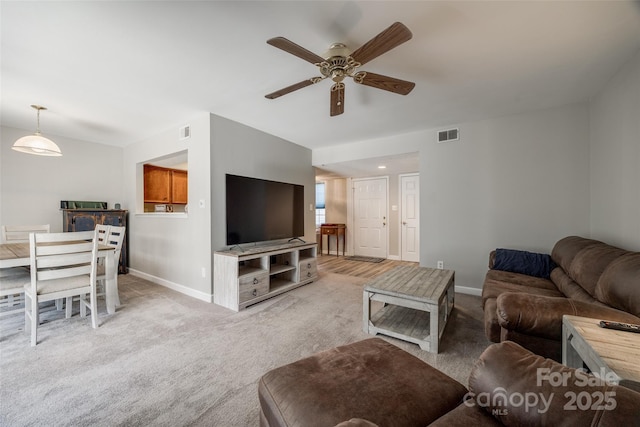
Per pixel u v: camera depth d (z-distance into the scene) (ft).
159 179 17.16
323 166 16.75
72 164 13.65
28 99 9.03
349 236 22.24
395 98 8.98
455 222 11.57
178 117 10.74
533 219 10.11
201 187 10.55
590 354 3.24
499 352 2.83
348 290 11.85
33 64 6.88
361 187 21.83
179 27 5.49
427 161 12.25
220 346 6.83
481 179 11.03
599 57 6.63
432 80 7.76
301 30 5.60
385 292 7.26
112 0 4.77
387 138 13.53
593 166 8.93
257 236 11.57
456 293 11.39
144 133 12.87
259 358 6.30
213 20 5.30
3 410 4.59
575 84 8.02
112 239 9.55
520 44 6.11
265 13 5.11
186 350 6.63
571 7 4.98
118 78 7.62
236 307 9.28
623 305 4.46
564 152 9.57
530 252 9.30
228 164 10.97
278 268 11.84
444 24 5.43
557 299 4.81
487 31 5.65
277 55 6.52
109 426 4.30
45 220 12.82
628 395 2.02
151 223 13.12
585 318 4.18
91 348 6.69
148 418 4.47
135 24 5.40
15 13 5.03
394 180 20.43
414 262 19.11
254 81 7.81
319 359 3.81
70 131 12.55
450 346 6.90
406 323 7.77
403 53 6.45
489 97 8.91
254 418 4.51
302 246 12.52
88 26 5.45
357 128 12.15
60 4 4.83
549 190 9.82
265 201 11.99
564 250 7.74
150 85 8.04
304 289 12.00
